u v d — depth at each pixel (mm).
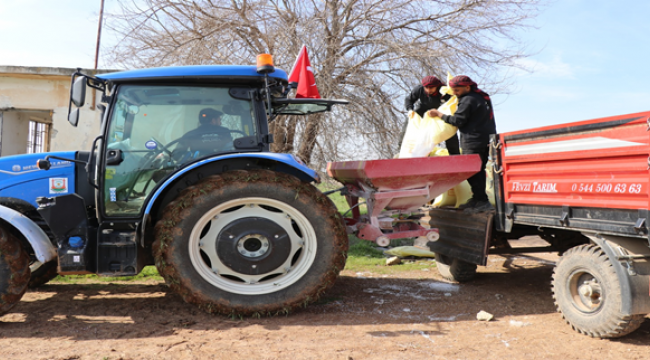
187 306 3988
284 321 3631
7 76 10055
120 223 3711
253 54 11219
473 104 4500
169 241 3604
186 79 3838
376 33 11352
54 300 4184
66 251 3486
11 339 3104
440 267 5379
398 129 10773
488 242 4340
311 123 10117
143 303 4074
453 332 3391
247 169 3967
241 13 11086
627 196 2939
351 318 3725
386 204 4160
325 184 7371
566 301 3500
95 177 3803
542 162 3654
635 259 3031
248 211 3816
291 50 10328
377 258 6652
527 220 3869
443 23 11562
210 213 3691
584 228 3275
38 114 12148
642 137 2801
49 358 2756
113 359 2756
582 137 3248
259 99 4004
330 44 10648
